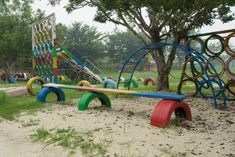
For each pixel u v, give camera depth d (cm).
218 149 493
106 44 6894
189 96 1146
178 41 1227
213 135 576
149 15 1245
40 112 839
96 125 646
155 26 1237
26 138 599
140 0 1034
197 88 1132
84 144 518
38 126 685
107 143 520
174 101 638
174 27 1202
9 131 666
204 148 495
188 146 503
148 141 525
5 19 3170
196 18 1188
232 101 1019
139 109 865
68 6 1311
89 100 835
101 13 1359
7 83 2898
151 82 2038
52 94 1190
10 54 3203
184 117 689
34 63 2278
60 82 2619
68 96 1203
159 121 618
